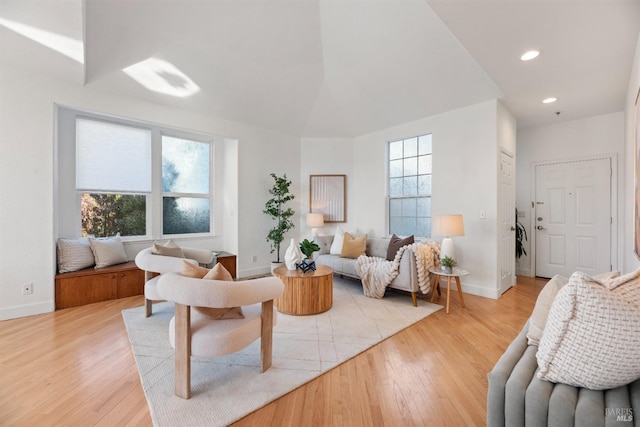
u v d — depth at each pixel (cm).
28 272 302
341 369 210
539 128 488
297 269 344
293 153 554
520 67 297
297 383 190
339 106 485
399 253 353
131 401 171
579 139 450
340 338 257
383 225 508
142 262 284
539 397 101
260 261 512
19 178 296
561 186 470
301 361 218
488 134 377
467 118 397
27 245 301
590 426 92
